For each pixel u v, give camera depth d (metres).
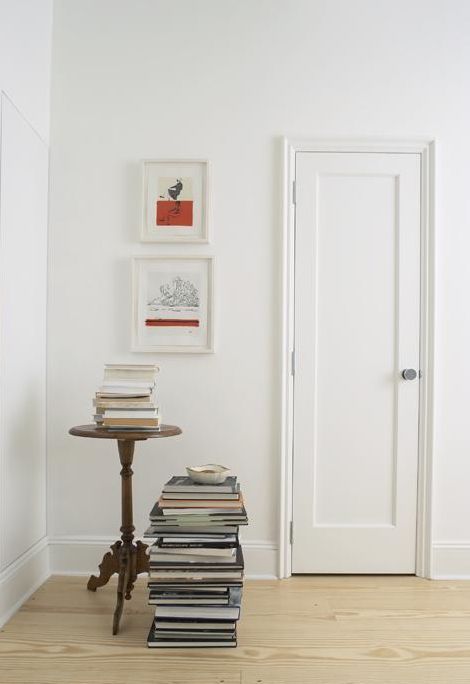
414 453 2.89
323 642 2.19
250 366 2.88
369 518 2.90
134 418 2.38
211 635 2.14
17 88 2.46
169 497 2.23
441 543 2.88
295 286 2.90
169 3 2.90
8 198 2.38
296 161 2.90
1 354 2.32
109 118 2.89
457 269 2.90
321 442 2.89
